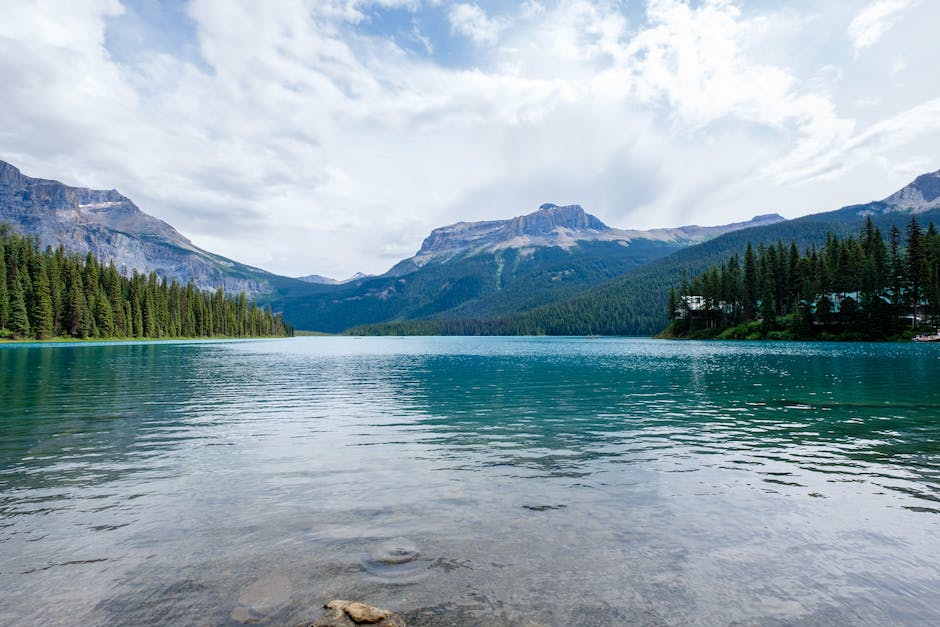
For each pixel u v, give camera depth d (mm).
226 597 7430
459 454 16453
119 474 14000
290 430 20734
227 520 10523
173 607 7156
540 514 10883
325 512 11000
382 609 6809
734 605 7324
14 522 10352
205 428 21109
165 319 180500
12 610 7047
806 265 144000
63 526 10148
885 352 78125
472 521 10461
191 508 11242
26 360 65500
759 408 26312
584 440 18656
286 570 8289
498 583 7871
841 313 123000
